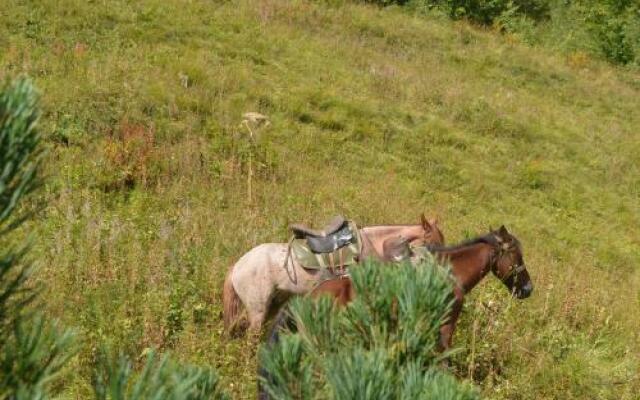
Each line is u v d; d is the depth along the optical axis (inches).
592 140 759.7
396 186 538.0
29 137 48.2
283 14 818.2
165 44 647.8
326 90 655.8
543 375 294.0
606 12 1123.9
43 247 293.9
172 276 299.1
